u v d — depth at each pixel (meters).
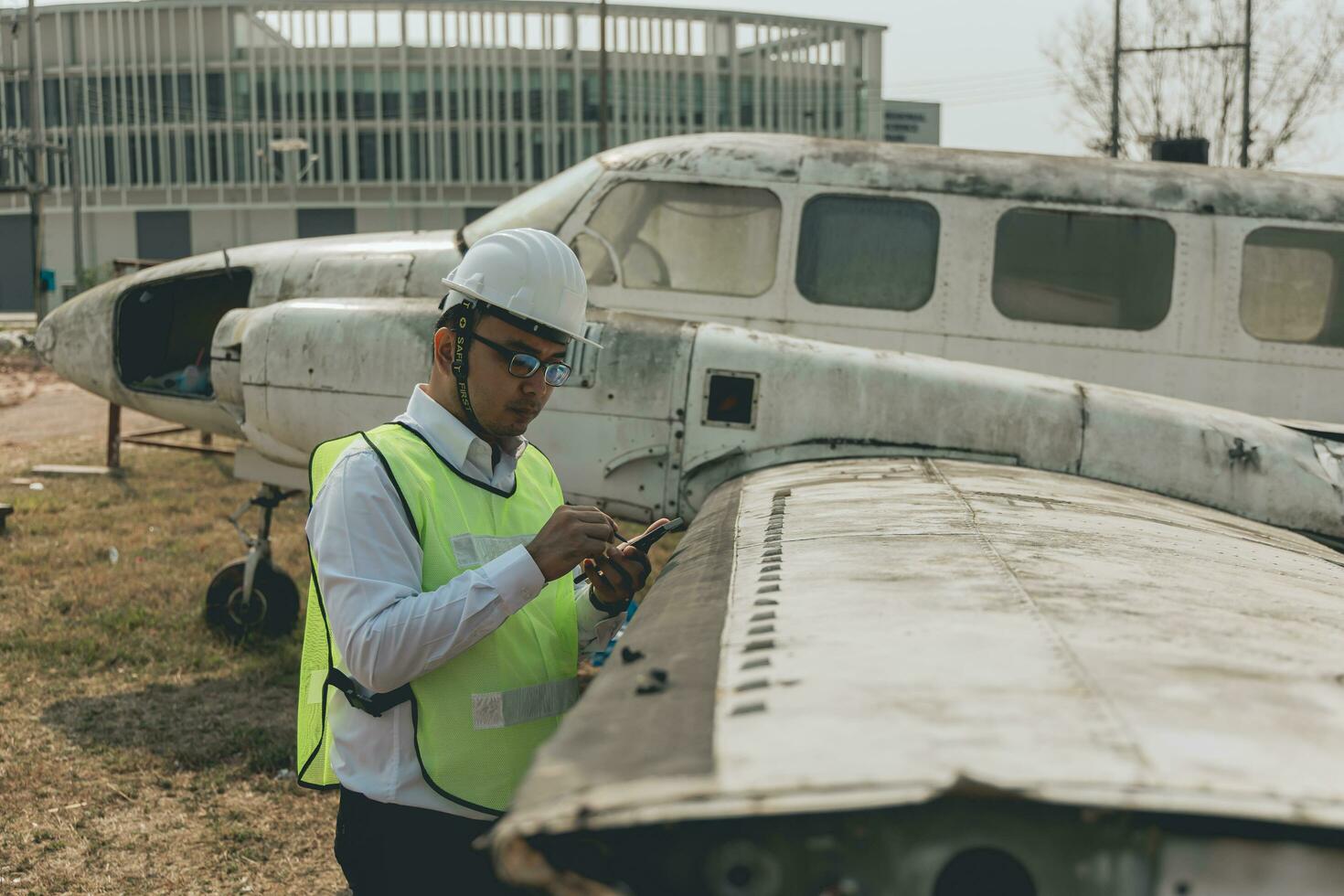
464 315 2.08
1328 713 1.34
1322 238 5.51
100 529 9.14
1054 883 1.10
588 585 2.36
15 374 24.22
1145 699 1.34
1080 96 29.38
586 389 4.43
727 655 1.62
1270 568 2.66
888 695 1.35
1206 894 1.09
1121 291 5.56
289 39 59.50
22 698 5.41
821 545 2.47
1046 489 3.51
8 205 63.53
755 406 4.30
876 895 1.11
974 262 5.51
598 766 1.18
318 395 4.67
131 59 60.44
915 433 4.22
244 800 4.45
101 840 4.08
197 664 5.92
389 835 2.03
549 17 59.00
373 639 1.89
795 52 61.69
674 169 5.53
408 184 59.78
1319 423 4.74
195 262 6.09
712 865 1.13
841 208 5.52
